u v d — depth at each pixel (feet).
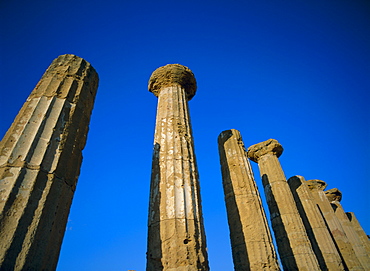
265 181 52.06
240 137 47.50
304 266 38.78
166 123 34.42
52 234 17.31
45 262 16.24
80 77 26.03
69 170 20.52
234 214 38.24
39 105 21.79
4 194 16.06
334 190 77.82
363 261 60.85
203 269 23.35
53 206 18.01
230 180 41.78
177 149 31.40
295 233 42.47
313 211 53.31
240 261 34.12
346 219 70.95
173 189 27.50
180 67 41.24
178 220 25.29
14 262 14.35
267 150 55.16
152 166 31.17
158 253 23.89
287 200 46.85
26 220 16.01
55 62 26.13
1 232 14.66
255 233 34.94
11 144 18.63
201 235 25.61
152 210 27.25
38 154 18.98
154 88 41.52
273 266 32.50
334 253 46.88
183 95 39.22
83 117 24.32
